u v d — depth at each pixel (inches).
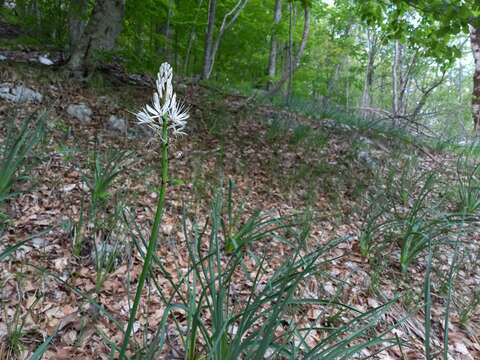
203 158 199.9
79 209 136.3
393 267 133.0
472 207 172.7
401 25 255.1
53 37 345.7
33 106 212.5
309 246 137.1
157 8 354.0
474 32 343.9
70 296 97.7
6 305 91.1
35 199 136.6
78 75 258.5
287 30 498.3
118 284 105.1
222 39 504.7
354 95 1079.0
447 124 442.6
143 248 120.9
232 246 123.6
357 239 150.1
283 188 186.2
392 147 290.4
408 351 95.9
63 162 164.9
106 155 180.2
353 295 114.1
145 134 215.0
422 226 140.1
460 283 128.3
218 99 316.8
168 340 88.6
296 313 101.4
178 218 141.7
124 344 49.1
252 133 261.0
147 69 275.4
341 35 765.9
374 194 193.8
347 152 254.2
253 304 66.8
